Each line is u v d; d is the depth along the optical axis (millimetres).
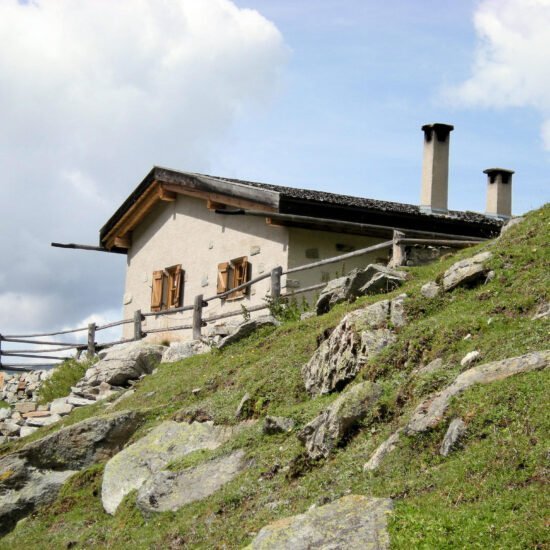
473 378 10500
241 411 15125
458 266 14625
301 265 22781
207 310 25406
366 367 13352
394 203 25812
